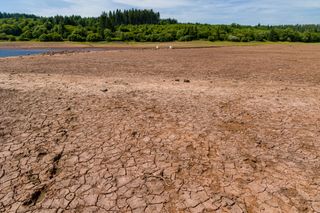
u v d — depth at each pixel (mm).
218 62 23984
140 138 6398
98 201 4230
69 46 64312
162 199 4250
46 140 6324
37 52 44031
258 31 98750
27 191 4488
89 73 16406
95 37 83688
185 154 5633
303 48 48094
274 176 4801
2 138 6402
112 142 6215
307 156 5508
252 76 15656
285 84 13016
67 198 4320
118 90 11211
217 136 6484
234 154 5613
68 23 118312
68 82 12922
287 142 6152
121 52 38625
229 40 84125
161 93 10742
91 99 9656
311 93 10906
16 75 15047
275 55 31828
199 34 87875
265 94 10727
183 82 13328
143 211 3994
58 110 8391
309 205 4051
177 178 4793
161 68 19453
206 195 4320
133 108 8641
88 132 6762
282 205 4059
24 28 95688
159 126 7113
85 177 4875
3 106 8773
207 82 13438
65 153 5730
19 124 7254
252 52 37656
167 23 139625
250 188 4477
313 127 7047
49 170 5086
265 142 6160
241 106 8945
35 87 11578
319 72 17203
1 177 4887
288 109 8594
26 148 5934
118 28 106812
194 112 8289
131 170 5066
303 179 4707
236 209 3990
